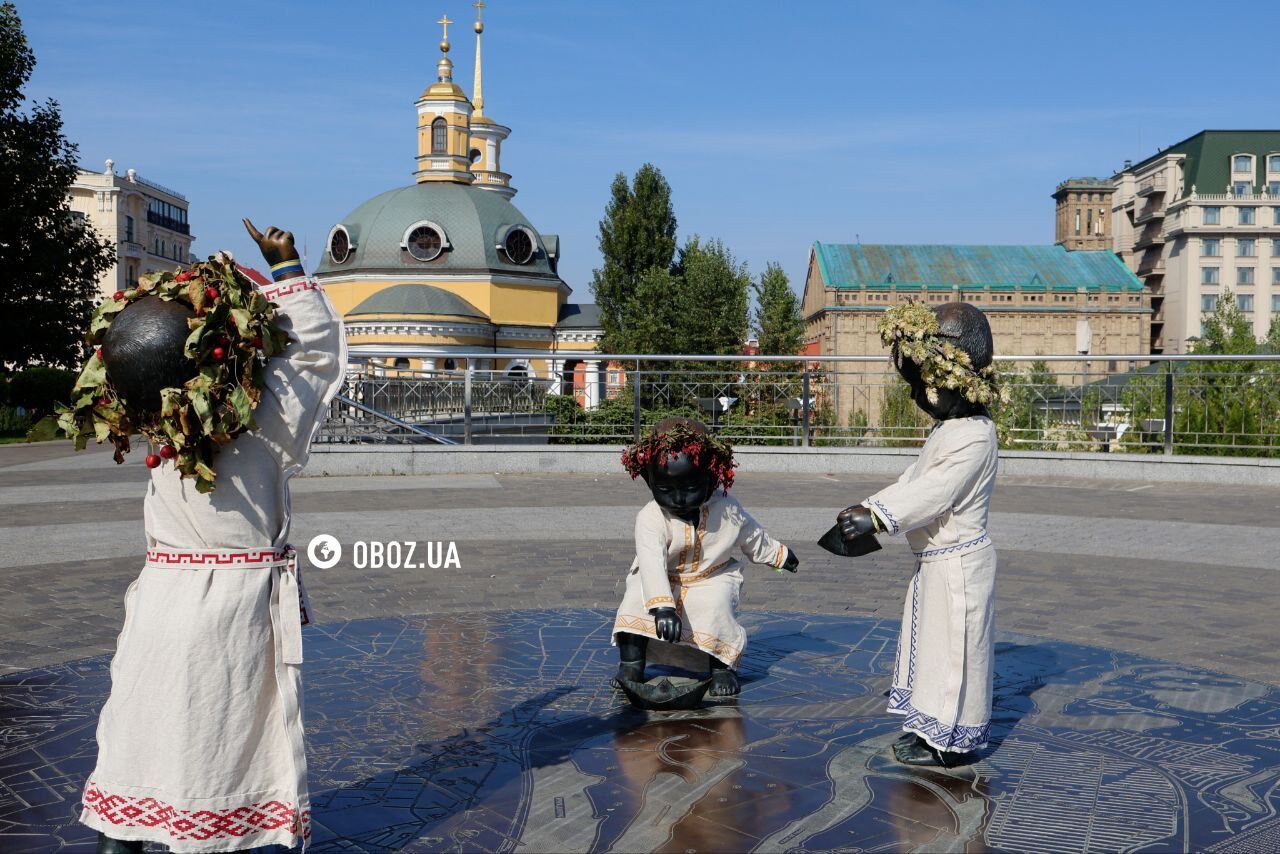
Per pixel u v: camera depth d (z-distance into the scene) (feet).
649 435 14.43
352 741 13.24
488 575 25.00
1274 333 238.27
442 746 13.05
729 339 169.48
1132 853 10.07
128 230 266.16
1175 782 11.90
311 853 10.00
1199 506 37.86
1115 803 11.28
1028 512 36.19
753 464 49.90
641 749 12.92
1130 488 43.52
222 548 8.72
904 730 12.40
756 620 20.34
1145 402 48.49
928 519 11.84
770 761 12.50
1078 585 23.85
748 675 16.35
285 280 9.18
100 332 8.91
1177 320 291.99
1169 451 47.44
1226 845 10.25
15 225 99.55
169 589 8.64
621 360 52.03
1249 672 16.69
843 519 11.82
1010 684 15.92
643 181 192.03
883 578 24.86
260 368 8.70
